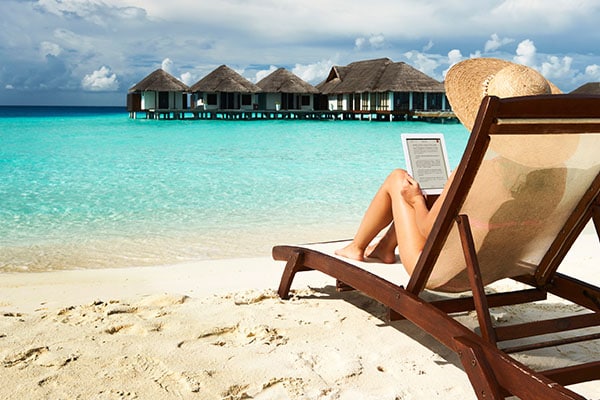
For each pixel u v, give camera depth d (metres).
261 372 2.93
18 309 4.05
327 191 11.98
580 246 6.68
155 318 3.71
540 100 2.34
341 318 3.76
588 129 2.52
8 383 2.74
